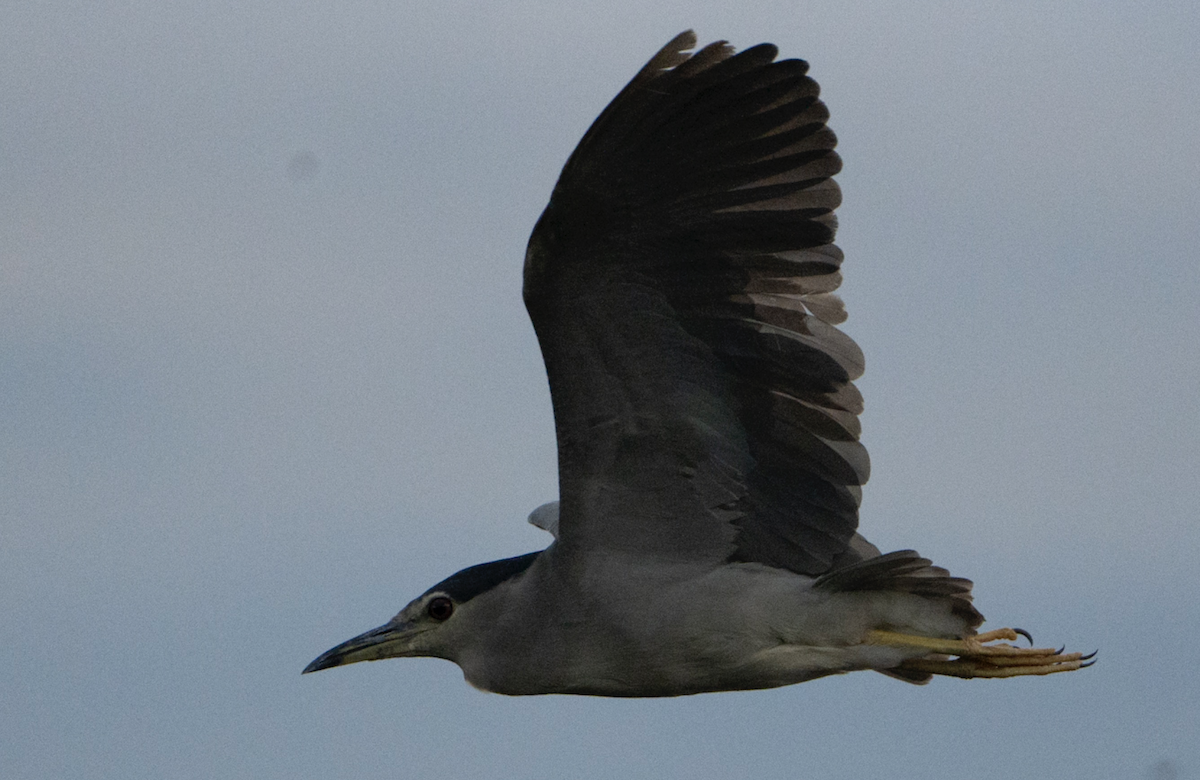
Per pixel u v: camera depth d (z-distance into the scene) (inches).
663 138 413.7
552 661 483.2
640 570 474.0
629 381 451.5
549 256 426.6
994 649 466.3
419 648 506.3
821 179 426.3
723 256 436.8
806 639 468.1
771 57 408.2
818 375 456.8
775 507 475.8
